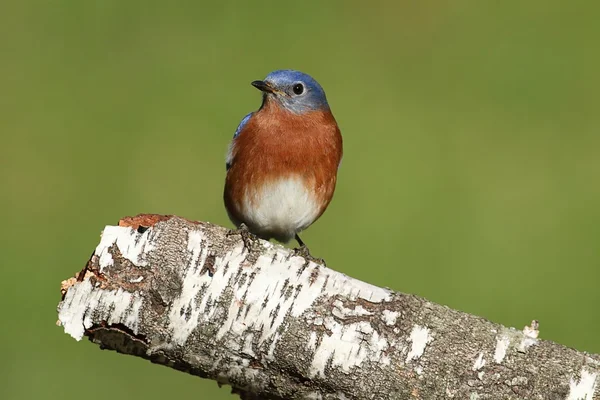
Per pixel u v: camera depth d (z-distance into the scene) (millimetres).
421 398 7895
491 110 17328
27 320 13820
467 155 16422
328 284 8141
